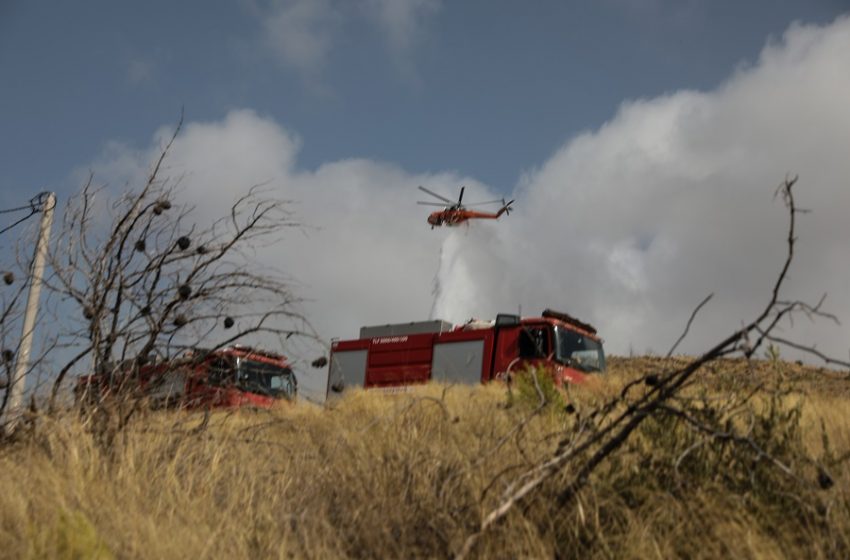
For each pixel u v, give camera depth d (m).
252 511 7.23
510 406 9.14
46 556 5.80
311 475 7.82
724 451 6.74
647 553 5.88
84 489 7.05
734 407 6.99
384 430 8.26
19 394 9.20
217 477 7.78
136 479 7.37
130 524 6.49
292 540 6.77
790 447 6.59
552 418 8.68
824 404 10.79
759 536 5.88
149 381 8.92
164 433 8.40
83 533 5.84
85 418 8.30
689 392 7.74
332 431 9.31
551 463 6.23
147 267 8.82
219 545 6.50
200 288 8.83
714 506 6.14
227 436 8.64
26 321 10.55
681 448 6.68
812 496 6.16
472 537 5.94
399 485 7.00
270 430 9.59
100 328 8.75
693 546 5.92
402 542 6.42
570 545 6.12
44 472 7.29
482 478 6.75
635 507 6.35
